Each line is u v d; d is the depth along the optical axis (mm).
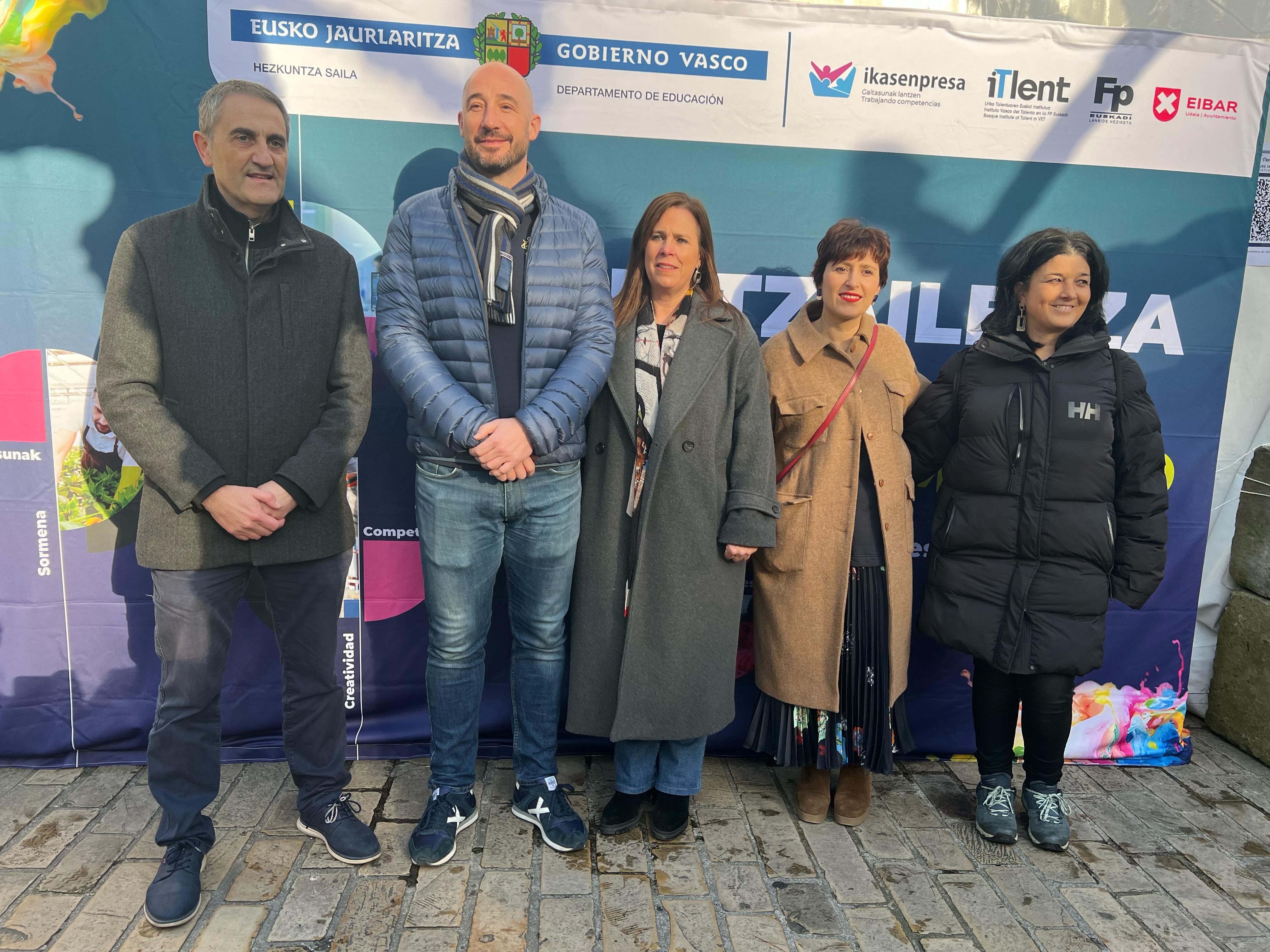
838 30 2334
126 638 2412
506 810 2201
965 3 2355
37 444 2324
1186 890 1971
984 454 2086
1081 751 2637
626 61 2311
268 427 1774
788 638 2127
